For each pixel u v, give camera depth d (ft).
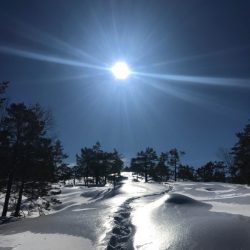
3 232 44.29
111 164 283.59
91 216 54.65
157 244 35.45
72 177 283.18
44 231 43.01
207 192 123.65
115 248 35.55
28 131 92.58
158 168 297.74
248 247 32.73
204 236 36.81
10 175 90.38
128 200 85.46
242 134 172.86
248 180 172.86
